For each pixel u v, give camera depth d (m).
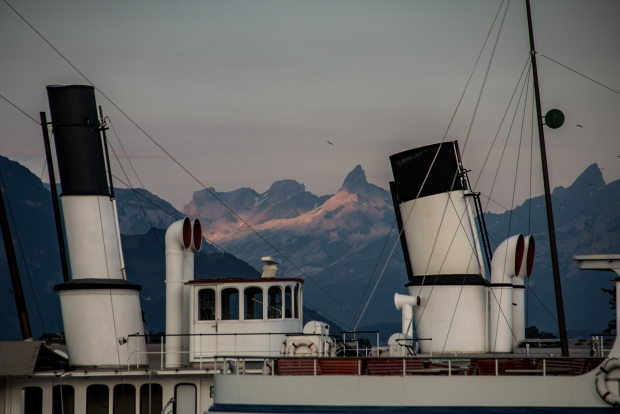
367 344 94.31
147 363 90.81
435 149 96.88
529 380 62.50
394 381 63.88
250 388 66.12
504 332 90.94
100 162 94.56
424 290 96.81
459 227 96.25
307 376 65.19
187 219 92.50
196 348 88.50
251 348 87.94
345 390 64.38
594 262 62.53
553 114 79.94
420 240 98.19
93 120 94.75
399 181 100.75
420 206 97.69
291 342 75.81
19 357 84.06
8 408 83.75
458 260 96.00
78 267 91.75
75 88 94.06
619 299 61.53
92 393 84.81
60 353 90.00
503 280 91.69
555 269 75.31
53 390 84.62
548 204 77.69
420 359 68.00
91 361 88.12
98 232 92.50
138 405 84.38
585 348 97.56
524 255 92.88
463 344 93.62
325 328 80.25
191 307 89.75
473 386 63.03
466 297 94.38
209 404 83.94
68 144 93.00
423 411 62.88
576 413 61.38
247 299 89.75
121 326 89.38
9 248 92.56
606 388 60.88
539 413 61.75
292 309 91.31
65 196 92.50
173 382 84.56
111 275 92.38
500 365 65.56
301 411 64.44
